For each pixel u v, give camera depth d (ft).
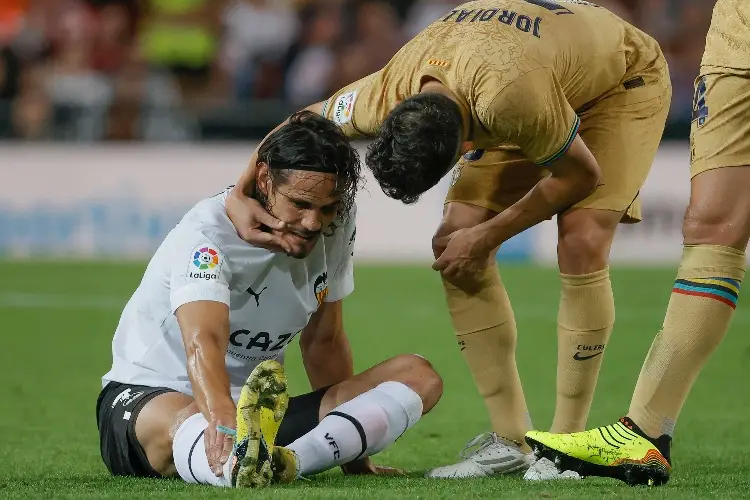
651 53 49.52
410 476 44.86
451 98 41.55
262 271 40.75
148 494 37.40
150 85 160.04
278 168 38.22
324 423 40.52
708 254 40.32
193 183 155.43
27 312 110.73
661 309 109.50
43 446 53.67
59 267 144.66
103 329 101.14
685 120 147.54
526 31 43.83
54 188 156.25
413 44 44.65
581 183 44.01
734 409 65.10
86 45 167.43
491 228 45.52
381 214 155.22
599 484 41.11
